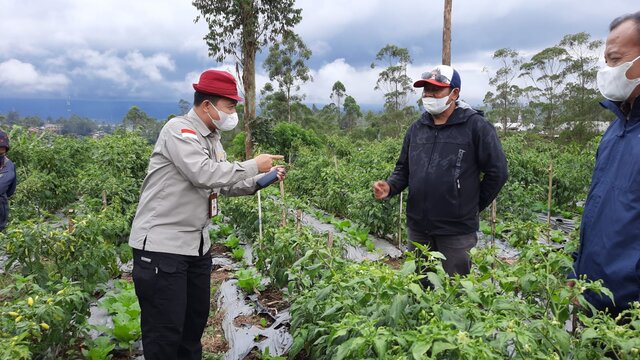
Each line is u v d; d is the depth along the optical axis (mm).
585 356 2389
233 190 3721
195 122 3289
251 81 24297
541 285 2773
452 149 3879
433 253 2881
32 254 4617
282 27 24516
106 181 8891
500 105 47656
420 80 3828
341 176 11227
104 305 5020
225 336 4852
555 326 2398
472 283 2709
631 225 2451
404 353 2250
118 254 6363
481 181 4035
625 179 2506
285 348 4336
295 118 45719
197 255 3383
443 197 3900
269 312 5133
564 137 33250
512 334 2217
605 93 2629
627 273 2445
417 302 2691
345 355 2377
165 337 3305
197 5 23375
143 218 3256
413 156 4141
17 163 11797
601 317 2477
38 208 10266
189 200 3248
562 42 39938
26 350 2912
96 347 4195
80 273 4746
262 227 7375
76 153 13656
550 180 8648
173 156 3092
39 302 3727
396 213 7969
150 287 3221
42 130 14734
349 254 7480
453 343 2127
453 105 3947
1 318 3410
